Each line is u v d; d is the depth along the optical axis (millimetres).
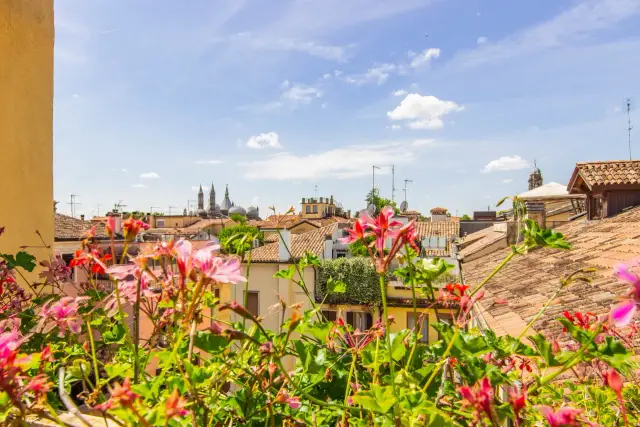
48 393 1000
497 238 11453
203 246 889
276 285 14484
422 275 1260
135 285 1016
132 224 996
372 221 1049
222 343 1079
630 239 6824
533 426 1069
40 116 3379
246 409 1062
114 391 687
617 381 867
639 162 12133
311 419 1094
